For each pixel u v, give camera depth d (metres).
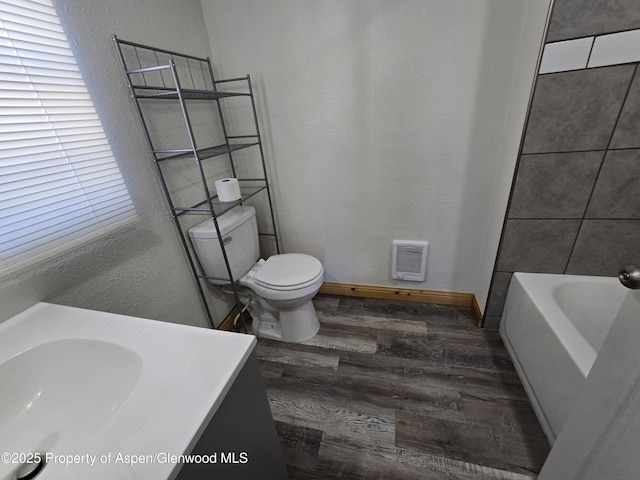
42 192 0.85
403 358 1.57
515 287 1.44
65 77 0.90
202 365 0.59
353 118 1.59
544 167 1.23
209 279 1.57
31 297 0.84
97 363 0.68
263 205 1.98
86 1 0.96
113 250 1.10
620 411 0.59
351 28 1.42
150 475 0.41
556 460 0.83
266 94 1.66
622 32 0.96
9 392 0.65
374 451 1.15
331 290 2.16
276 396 1.41
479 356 1.54
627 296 0.56
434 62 1.39
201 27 1.55
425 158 1.59
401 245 1.84
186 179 1.48
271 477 0.80
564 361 1.04
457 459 1.10
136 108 1.15
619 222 1.25
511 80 1.34
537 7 1.10
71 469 0.43
